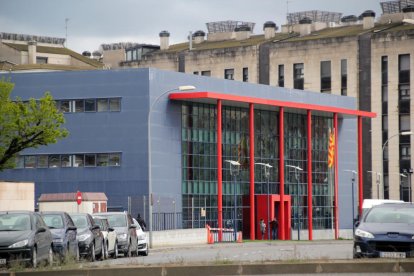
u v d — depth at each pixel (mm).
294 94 111625
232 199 101938
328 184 116000
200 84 99062
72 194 78312
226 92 102125
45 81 95125
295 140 110938
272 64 150375
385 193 143625
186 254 58781
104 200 80375
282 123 107000
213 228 95312
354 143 121312
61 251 39531
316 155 114562
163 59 160375
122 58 169750
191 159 97500
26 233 35531
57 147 94750
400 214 35719
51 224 40688
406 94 142500
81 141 94375
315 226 113188
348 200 119625
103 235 47625
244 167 103562
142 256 55906
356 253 34469
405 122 142625
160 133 94062
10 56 145500
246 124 104750
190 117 97812
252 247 74625
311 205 111438
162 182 93812
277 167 107938
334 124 114875
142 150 92812
